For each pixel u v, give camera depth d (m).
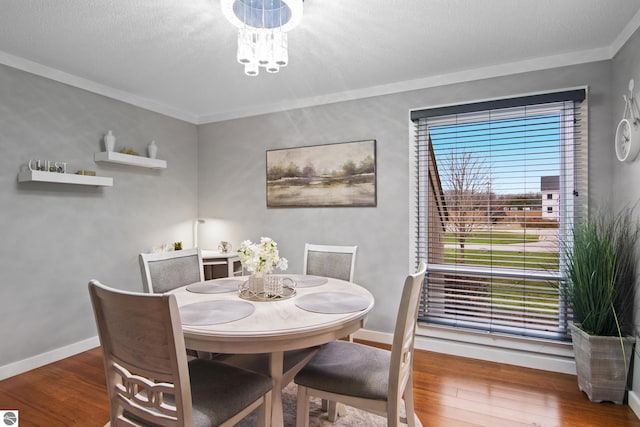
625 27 2.10
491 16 1.98
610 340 2.06
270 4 1.77
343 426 1.93
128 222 3.33
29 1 1.82
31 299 2.62
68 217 2.86
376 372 1.58
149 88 3.16
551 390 2.28
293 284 2.21
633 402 2.03
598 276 2.12
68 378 2.46
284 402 2.19
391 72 2.81
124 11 1.92
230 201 3.90
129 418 1.33
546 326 2.63
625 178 2.19
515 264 2.66
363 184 3.19
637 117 1.99
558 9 1.91
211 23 2.05
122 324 1.21
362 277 3.20
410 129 3.01
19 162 2.55
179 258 2.48
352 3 1.85
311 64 2.64
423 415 2.01
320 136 3.40
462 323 2.84
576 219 2.48
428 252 3.00
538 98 2.50
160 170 3.66
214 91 3.24
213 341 1.43
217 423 1.28
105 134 3.12
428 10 1.92
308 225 3.46
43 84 2.68
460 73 2.79
